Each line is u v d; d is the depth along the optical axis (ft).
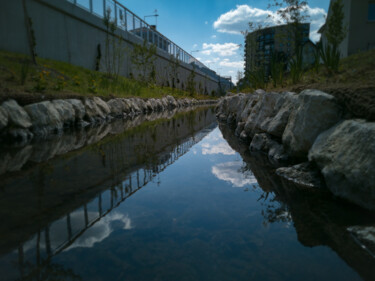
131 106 37.50
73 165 10.41
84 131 20.15
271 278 3.91
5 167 9.89
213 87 181.98
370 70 14.62
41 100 19.42
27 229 5.30
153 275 3.93
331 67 16.62
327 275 3.98
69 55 42.32
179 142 16.83
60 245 4.72
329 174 7.30
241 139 18.06
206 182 8.72
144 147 14.70
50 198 6.97
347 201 6.77
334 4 19.85
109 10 47.37
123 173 9.53
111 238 5.02
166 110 51.70
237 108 26.84
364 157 6.16
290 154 10.85
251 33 36.37
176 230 5.41
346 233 5.24
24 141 15.21
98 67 49.73
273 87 22.22
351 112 8.01
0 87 18.65
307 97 9.42
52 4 37.47
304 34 25.43
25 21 30.53
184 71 114.73
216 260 4.37
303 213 6.21
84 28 45.96
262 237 5.13
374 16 42.39
